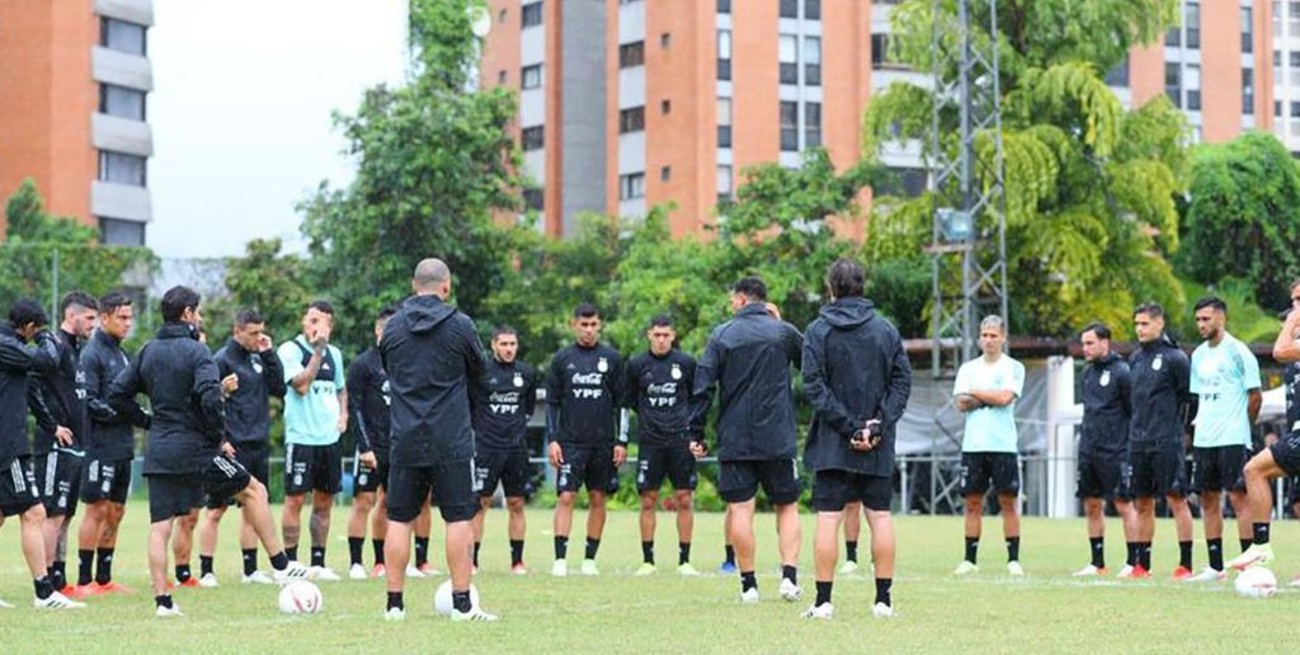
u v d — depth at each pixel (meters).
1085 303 50.69
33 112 74.00
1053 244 48.69
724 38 70.38
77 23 74.12
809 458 12.80
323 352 17.98
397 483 12.68
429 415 12.46
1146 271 51.97
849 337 12.62
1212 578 17.38
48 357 14.07
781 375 14.03
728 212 53.75
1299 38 87.88
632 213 72.69
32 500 14.04
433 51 61.25
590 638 11.49
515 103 59.41
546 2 76.62
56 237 67.94
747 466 14.13
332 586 16.31
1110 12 51.25
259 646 11.04
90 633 11.95
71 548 21.91
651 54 72.00
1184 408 17.72
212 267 63.66
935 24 46.78
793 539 14.30
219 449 13.74
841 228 64.62
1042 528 30.80
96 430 15.66
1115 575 18.19
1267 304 65.12
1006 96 50.25
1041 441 47.22
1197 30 77.06
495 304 58.38
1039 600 14.54
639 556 21.77
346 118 57.16
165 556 13.45
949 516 41.38
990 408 18.70
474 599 12.88
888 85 53.28
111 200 75.06
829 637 11.54
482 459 18.64
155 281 63.56
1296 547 23.16
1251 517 16.48
